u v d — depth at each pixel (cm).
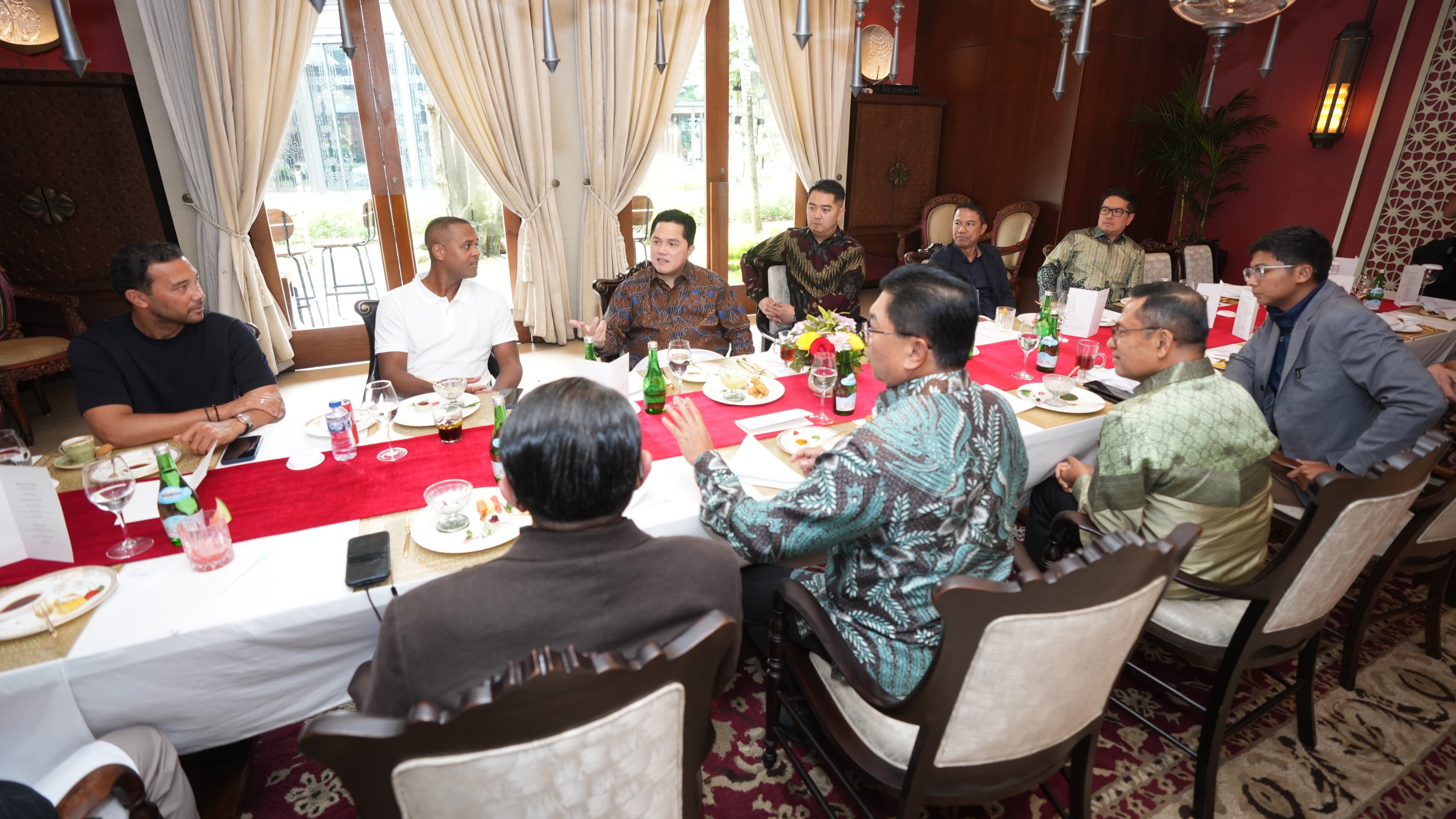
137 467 164
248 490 150
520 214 505
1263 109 557
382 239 487
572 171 521
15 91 376
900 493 111
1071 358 265
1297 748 173
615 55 496
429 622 78
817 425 191
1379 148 507
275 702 118
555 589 81
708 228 594
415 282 259
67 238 406
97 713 105
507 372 269
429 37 448
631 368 275
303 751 67
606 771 79
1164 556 97
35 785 101
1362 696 190
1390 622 221
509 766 73
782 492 129
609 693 73
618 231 540
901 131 619
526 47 472
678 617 87
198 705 112
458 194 499
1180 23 562
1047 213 575
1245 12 227
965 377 121
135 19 396
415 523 134
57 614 106
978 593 90
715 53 550
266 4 409
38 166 390
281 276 469
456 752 70
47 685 99
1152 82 568
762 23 543
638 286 289
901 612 119
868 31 595
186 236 437
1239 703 187
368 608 115
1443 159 479
